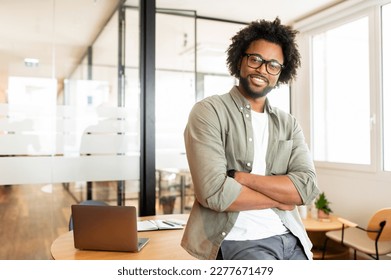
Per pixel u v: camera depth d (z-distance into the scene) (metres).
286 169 1.41
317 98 4.40
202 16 4.23
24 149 2.77
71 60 2.93
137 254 1.62
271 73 1.35
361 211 3.71
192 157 1.29
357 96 3.83
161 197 4.18
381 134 3.51
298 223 1.40
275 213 1.32
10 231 2.77
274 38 1.35
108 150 3.07
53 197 2.91
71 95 2.93
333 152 4.18
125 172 3.14
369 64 3.62
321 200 3.31
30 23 2.79
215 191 1.22
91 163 3.00
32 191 2.82
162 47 3.95
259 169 1.34
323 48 4.29
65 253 1.63
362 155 3.78
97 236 1.64
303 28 4.41
